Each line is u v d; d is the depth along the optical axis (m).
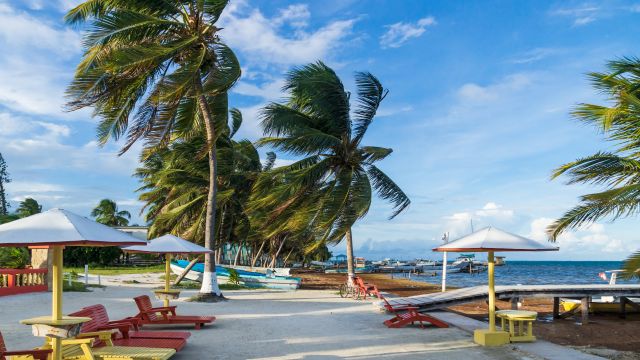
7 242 6.14
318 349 10.16
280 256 69.75
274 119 22.98
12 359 7.16
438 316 15.13
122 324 9.16
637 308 16.70
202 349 10.09
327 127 24.20
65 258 53.78
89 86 18.19
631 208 9.35
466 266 99.81
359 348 10.30
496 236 10.97
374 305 17.78
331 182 24.41
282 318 14.97
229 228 33.62
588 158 10.46
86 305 17.66
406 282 42.12
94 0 19.47
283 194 22.53
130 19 18.23
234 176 33.00
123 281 31.20
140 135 20.23
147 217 48.53
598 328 14.45
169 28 19.53
